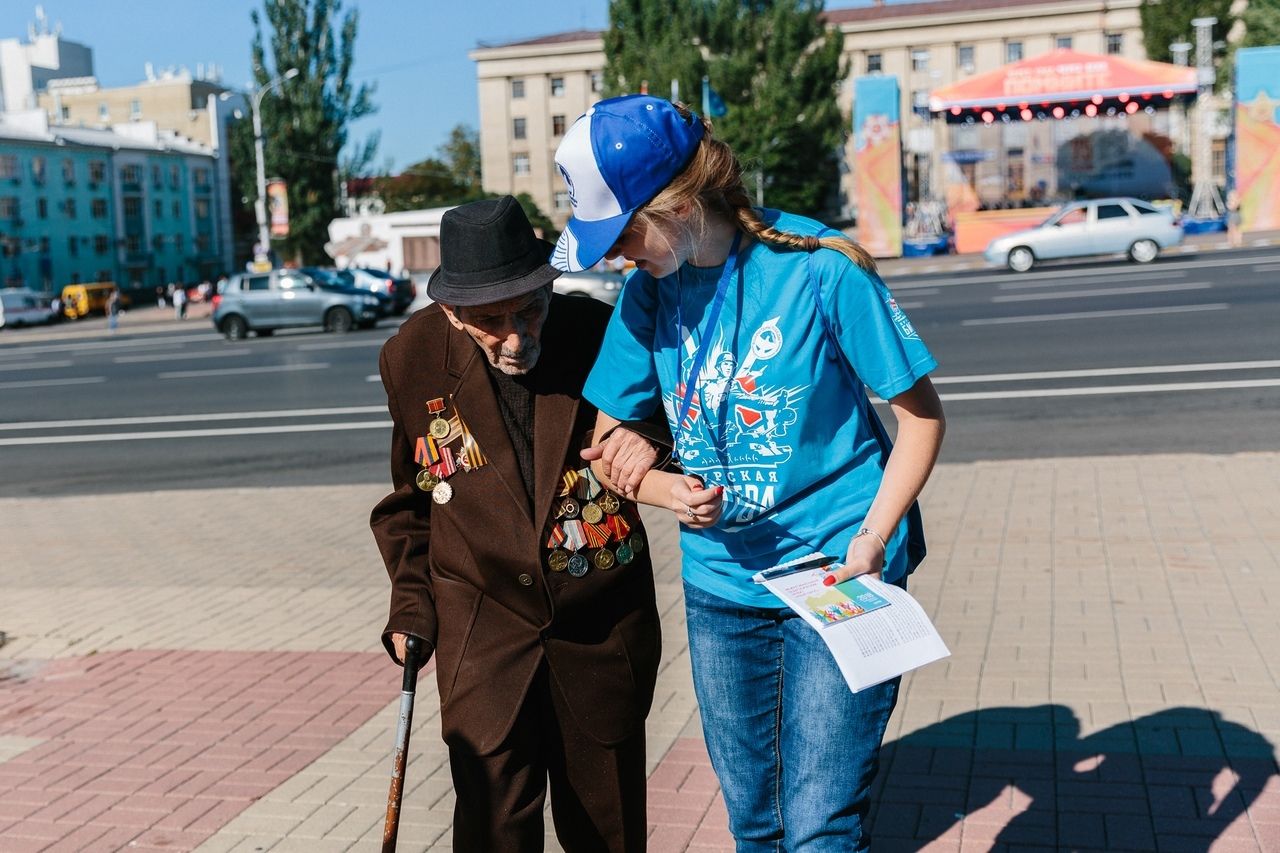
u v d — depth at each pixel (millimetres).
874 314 2254
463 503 2713
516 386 2715
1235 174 37469
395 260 46406
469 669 2715
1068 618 5387
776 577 2330
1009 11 73562
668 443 2500
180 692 5305
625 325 2488
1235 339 14742
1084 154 42531
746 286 2301
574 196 2285
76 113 102500
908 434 2316
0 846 3842
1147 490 7852
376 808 3994
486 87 83375
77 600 7156
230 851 3742
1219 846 3355
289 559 7867
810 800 2434
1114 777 3814
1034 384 12789
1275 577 5809
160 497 10555
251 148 63000
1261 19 47312
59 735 4844
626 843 2811
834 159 53375
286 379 19297
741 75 48750
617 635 2738
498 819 2707
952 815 3650
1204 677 4590
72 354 30625
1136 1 72000
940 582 6090
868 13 78812
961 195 43406
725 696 2559
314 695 5152
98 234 82812
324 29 62281
